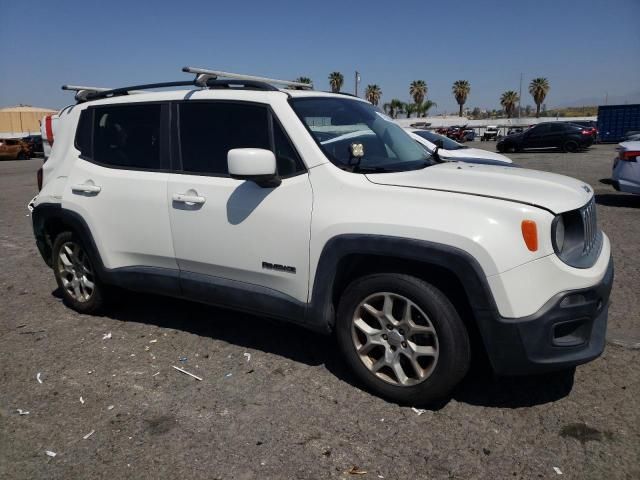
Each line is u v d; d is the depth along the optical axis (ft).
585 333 9.77
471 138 164.96
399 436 9.62
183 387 11.51
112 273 14.32
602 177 49.26
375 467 8.82
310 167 11.19
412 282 10.03
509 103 274.98
